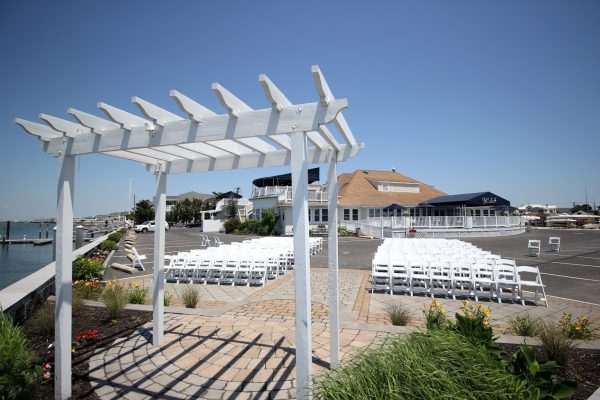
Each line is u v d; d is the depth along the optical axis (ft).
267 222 104.73
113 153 13.35
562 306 23.34
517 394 7.57
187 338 15.62
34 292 20.54
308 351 9.27
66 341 11.01
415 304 23.57
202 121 9.78
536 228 140.97
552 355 12.53
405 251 34.32
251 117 9.37
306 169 9.08
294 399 10.77
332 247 13.23
